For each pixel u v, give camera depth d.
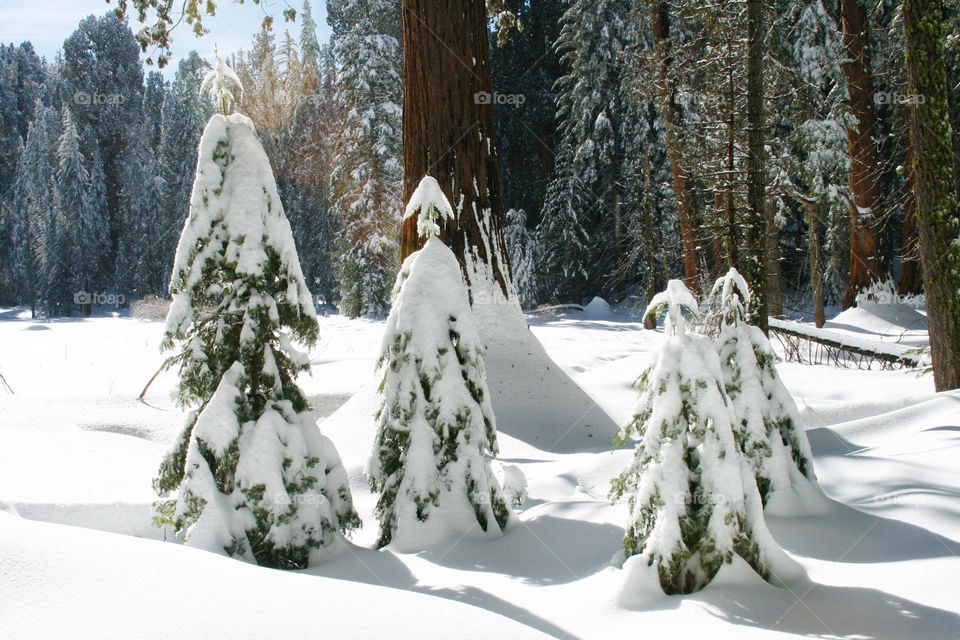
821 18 20.11
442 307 4.21
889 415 6.86
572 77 28.84
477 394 4.27
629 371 11.17
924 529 3.79
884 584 3.10
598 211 31.42
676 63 17.61
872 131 19.81
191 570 2.36
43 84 74.88
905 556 3.47
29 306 57.09
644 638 2.59
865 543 3.68
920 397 7.71
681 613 2.79
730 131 8.70
